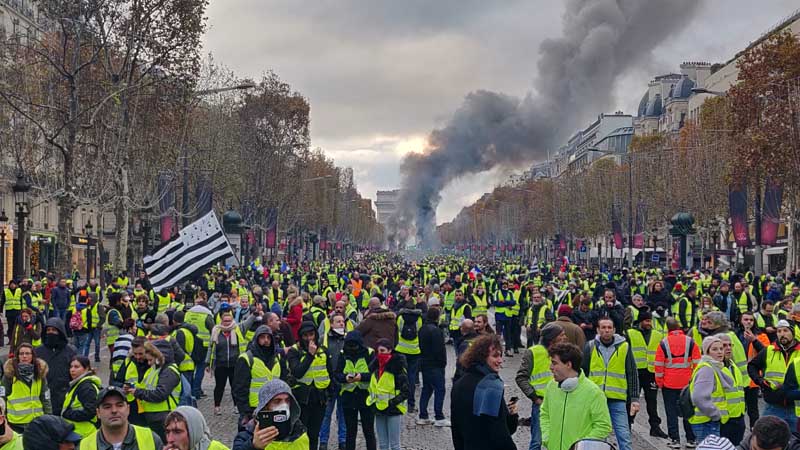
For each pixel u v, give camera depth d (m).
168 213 54.22
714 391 12.45
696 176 72.62
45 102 45.28
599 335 13.59
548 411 9.49
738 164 56.94
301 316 21.77
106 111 46.72
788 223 60.78
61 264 39.31
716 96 80.81
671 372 16.08
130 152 47.94
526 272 65.12
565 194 119.56
